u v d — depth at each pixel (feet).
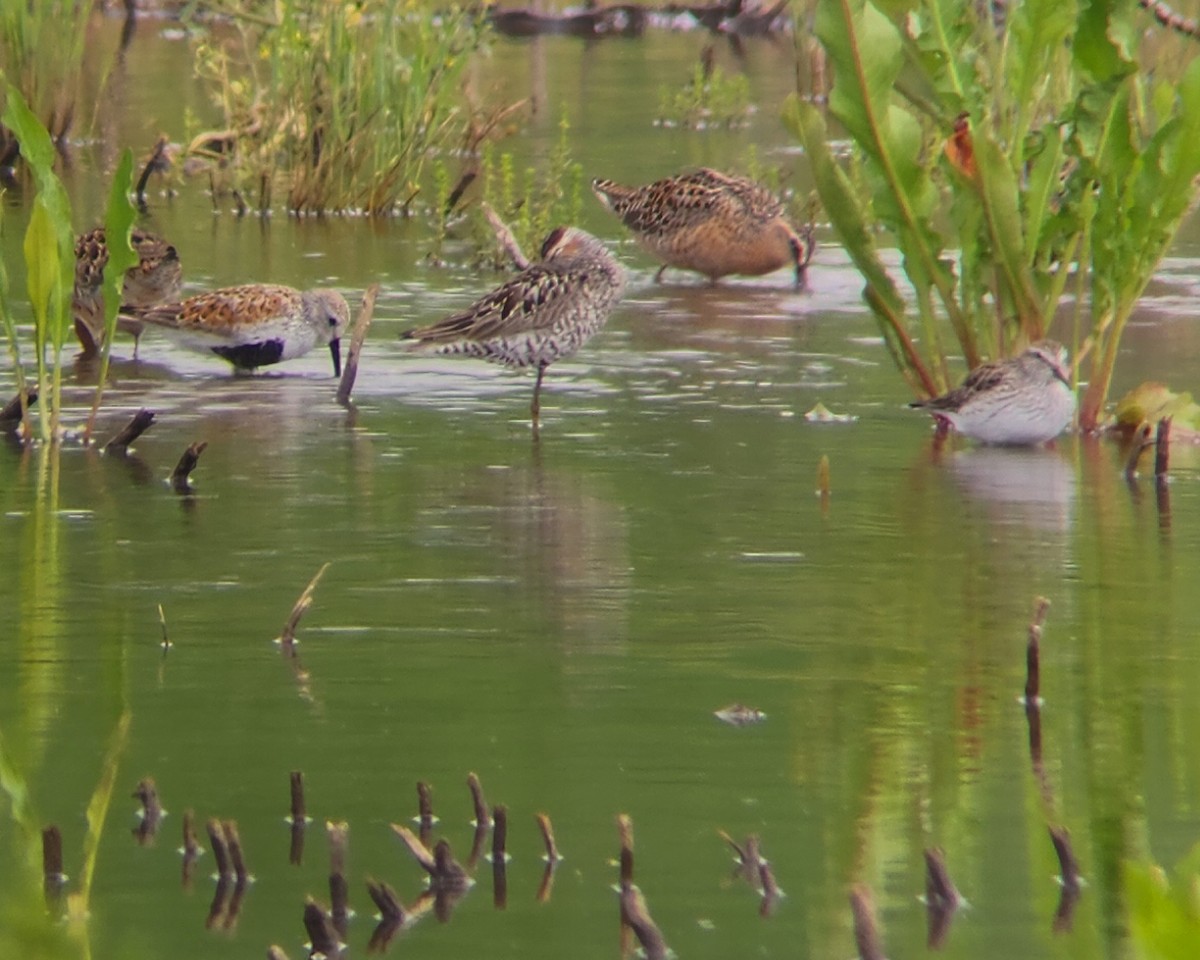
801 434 51.47
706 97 106.11
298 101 87.81
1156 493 45.65
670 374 58.59
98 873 26.17
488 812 27.68
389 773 29.09
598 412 53.88
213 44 123.44
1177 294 68.49
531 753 29.81
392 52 88.33
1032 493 45.57
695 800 28.17
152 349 61.82
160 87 111.14
